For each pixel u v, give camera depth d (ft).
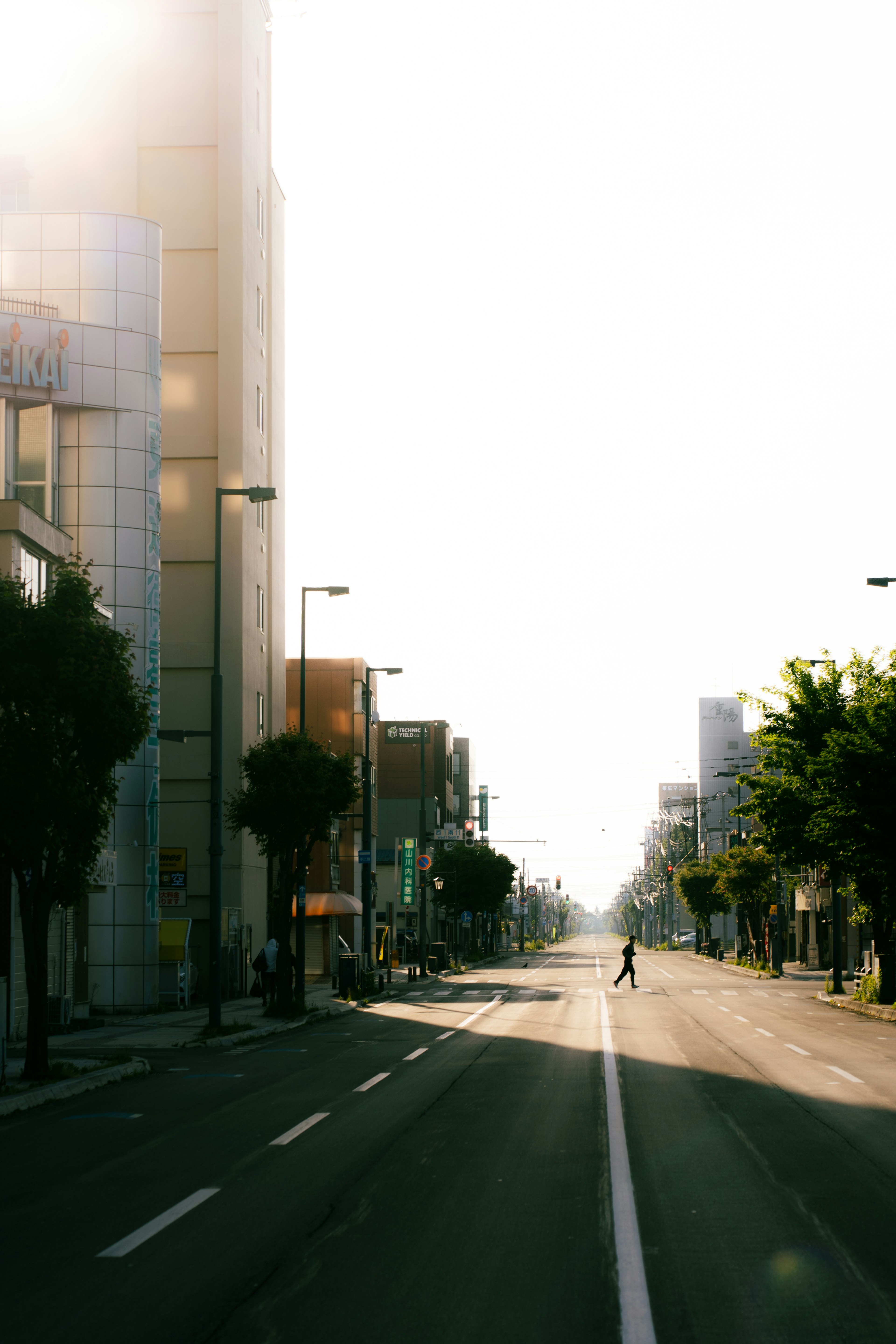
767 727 129.70
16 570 82.23
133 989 112.88
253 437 164.45
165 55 162.50
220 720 89.20
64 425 114.83
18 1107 51.42
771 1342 20.33
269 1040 86.02
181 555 155.94
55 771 57.52
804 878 251.80
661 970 230.89
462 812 432.25
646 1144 39.86
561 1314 21.91
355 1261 25.48
